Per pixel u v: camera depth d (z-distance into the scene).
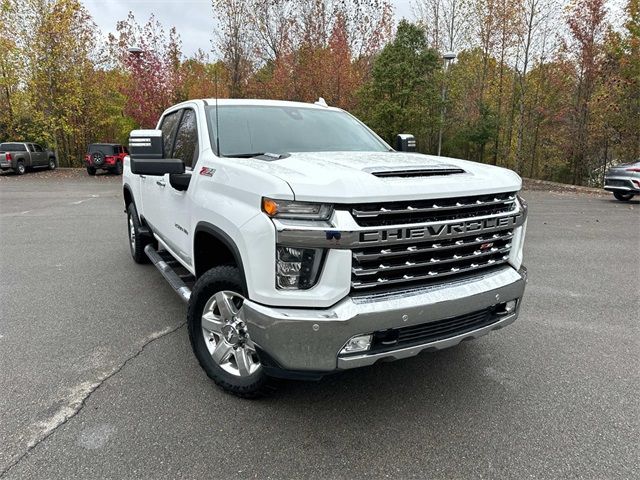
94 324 4.23
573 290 5.47
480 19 24.06
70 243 7.73
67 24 26.50
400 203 2.42
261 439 2.62
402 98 20.45
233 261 3.21
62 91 28.08
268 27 25.86
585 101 23.98
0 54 26.92
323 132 3.98
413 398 3.08
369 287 2.46
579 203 14.89
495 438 2.66
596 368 3.52
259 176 2.52
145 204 5.18
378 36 25.05
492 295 2.77
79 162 34.59
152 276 5.73
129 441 2.58
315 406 2.96
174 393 3.08
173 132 4.36
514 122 27.12
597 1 21.66
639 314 4.69
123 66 29.48
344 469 2.39
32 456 2.45
